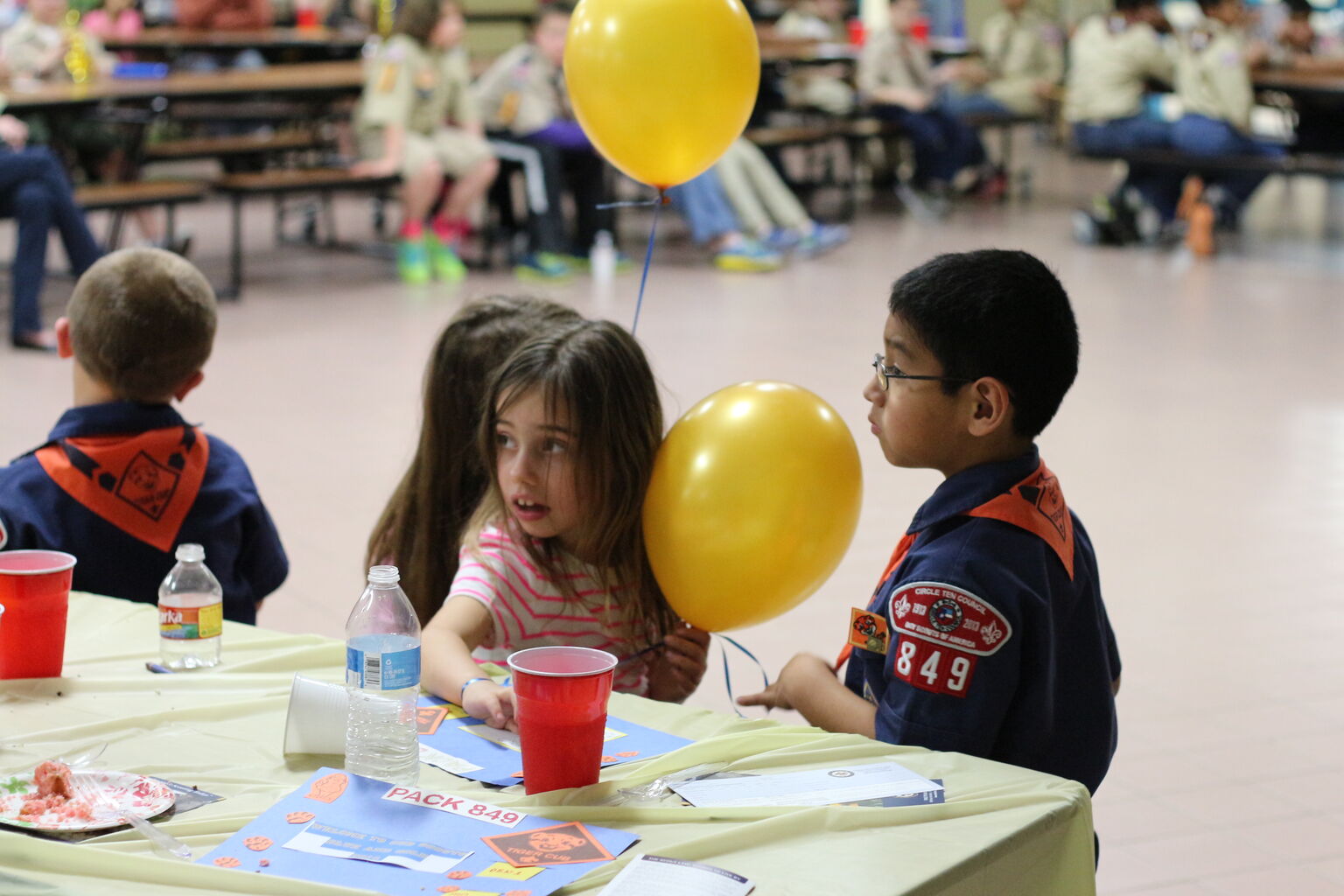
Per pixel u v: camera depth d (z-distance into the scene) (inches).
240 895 48.1
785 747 60.3
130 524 83.5
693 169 84.5
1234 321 274.8
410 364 232.8
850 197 394.6
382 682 58.3
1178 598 145.4
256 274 309.0
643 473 73.2
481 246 347.6
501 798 55.9
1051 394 64.6
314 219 350.0
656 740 61.8
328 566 147.3
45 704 64.8
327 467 179.8
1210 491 178.9
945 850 50.8
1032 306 63.4
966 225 390.0
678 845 50.6
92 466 82.9
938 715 61.2
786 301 288.5
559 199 313.0
